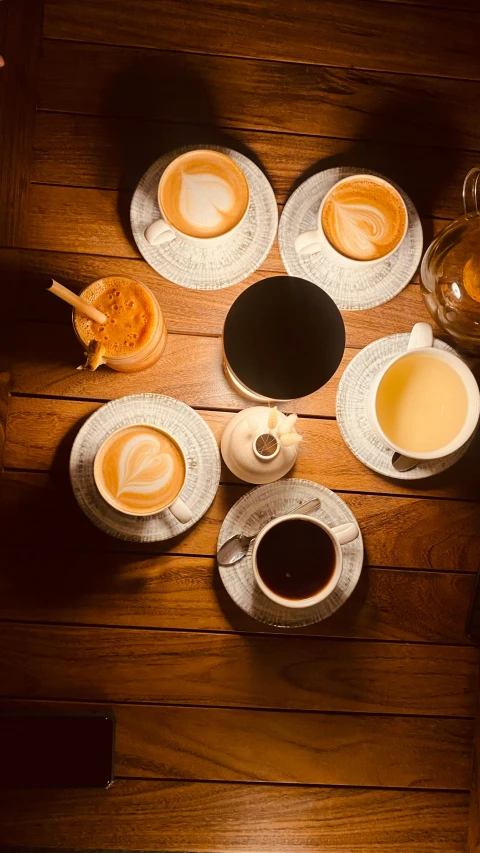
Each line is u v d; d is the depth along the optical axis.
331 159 1.37
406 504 1.37
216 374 1.36
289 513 1.28
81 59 1.35
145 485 1.25
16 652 1.32
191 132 1.36
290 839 1.33
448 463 1.34
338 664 1.35
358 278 1.33
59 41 1.35
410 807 1.35
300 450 1.36
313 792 1.35
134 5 1.36
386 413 1.29
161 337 1.28
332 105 1.38
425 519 1.37
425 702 1.36
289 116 1.37
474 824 1.33
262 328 1.20
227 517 1.30
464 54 1.40
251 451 1.27
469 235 1.25
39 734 1.28
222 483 1.35
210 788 1.33
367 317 1.36
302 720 1.35
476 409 1.23
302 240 1.27
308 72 1.38
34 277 1.34
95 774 1.27
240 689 1.34
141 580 1.34
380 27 1.39
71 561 1.33
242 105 1.37
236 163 1.29
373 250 1.27
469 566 1.38
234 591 1.29
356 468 1.36
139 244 1.31
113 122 1.35
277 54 1.38
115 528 1.29
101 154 1.35
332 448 1.36
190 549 1.34
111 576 1.33
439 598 1.37
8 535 1.33
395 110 1.39
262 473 1.29
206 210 1.26
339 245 1.27
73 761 1.27
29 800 1.31
